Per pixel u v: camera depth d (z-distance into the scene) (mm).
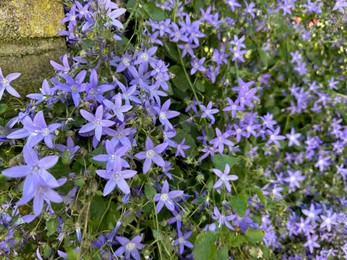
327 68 304
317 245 260
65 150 172
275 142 261
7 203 188
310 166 297
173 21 258
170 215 211
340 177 292
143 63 215
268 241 251
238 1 283
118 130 182
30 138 163
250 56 293
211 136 235
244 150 247
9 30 198
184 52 255
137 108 188
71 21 209
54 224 175
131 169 183
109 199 190
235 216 212
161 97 244
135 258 186
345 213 262
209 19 262
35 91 214
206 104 260
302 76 310
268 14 271
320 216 272
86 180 177
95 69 194
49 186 144
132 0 243
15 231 184
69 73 194
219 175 205
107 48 195
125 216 182
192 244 205
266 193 252
